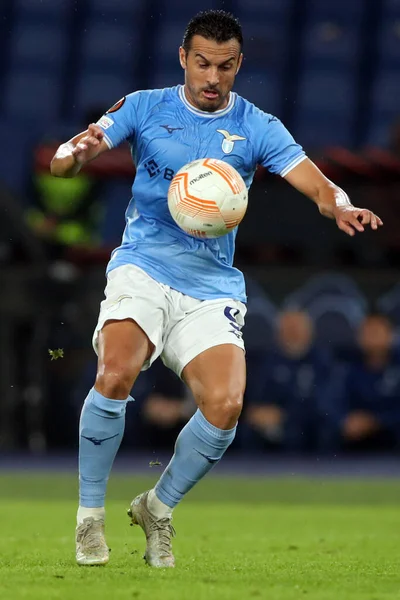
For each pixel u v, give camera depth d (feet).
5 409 188.85
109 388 58.44
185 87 62.90
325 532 92.84
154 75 277.44
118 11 286.66
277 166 62.80
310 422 179.32
